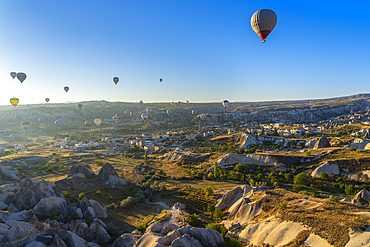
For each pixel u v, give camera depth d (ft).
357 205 139.95
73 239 125.49
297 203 151.12
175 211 191.72
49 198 174.50
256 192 183.93
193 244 117.39
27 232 120.98
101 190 252.21
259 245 128.16
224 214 182.39
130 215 189.47
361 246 100.22
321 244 110.01
